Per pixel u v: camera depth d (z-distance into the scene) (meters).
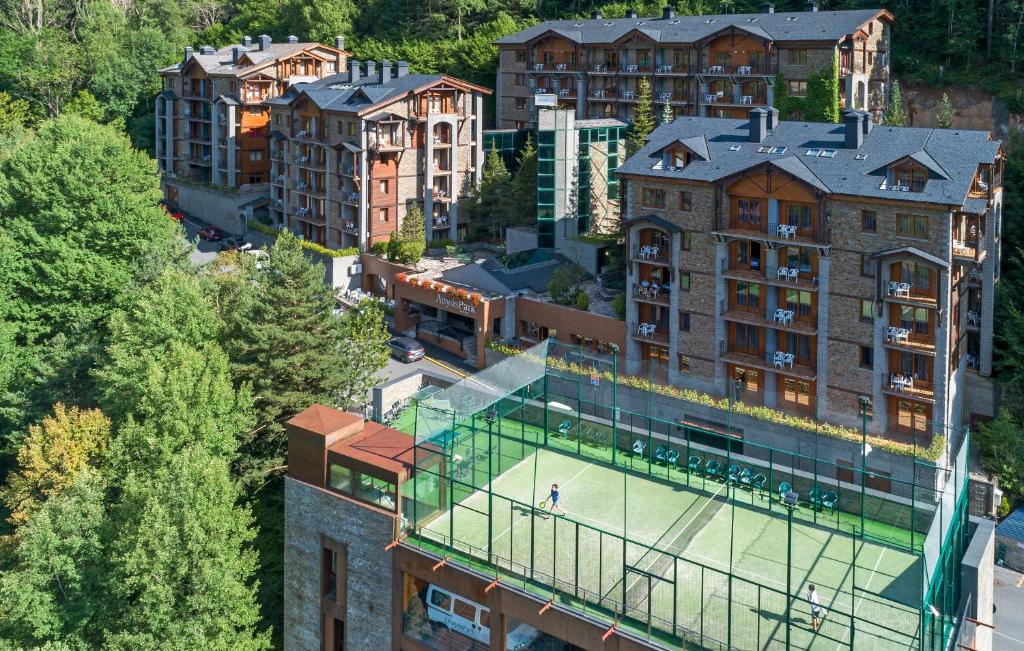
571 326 82.38
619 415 56.22
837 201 65.94
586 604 40.78
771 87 100.12
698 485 50.50
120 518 51.88
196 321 66.81
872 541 44.91
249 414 61.19
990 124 98.44
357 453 46.81
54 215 82.00
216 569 48.00
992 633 51.81
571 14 144.12
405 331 92.38
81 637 49.50
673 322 75.50
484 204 105.06
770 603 40.00
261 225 115.56
